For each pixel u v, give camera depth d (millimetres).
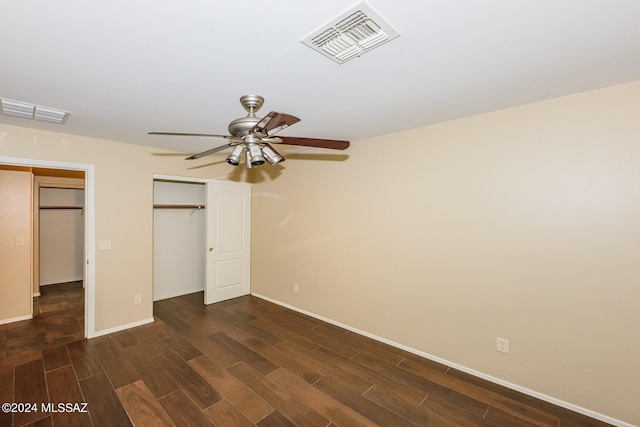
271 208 4551
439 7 1192
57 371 2609
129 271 3574
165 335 3365
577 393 2127
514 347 2379
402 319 3045
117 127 2879
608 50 1521
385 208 3154
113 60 1618
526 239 2305
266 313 4066
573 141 2105
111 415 2068
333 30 1354
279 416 2082
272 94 2080
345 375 2586
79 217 5742
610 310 2002
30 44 1459
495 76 1820
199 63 1653
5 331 3457
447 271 2719
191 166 4160
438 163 2756
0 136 2783
